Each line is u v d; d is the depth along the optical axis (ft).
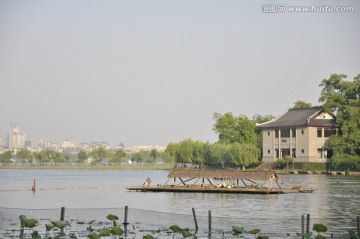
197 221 256.52
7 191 522.06
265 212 327.67
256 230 213.66
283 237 222.07
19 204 388.16
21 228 233.76
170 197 435.94
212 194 459.73
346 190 503.61
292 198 420.77
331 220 282.56
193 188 482.69
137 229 234.99
